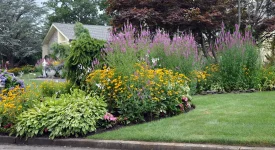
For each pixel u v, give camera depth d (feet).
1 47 116.26
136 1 45.11
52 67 71.82
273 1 48.65
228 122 20.33
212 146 16.78
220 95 32.37
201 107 25.91
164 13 44.19
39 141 20.21
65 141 19.63
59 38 102.42
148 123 21.68
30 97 23.11
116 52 25.41
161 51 32.30
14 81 30.27
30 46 120.06
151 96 22.66
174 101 23.91
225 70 34.86
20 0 123.24
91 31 96.68
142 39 30.78
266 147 16.17
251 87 34.68
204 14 43.86
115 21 44.60
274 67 38.17
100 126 21.24
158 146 17.65
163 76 24.53
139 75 22.93
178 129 19.56
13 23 118.83
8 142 20.92
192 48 33.73
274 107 24.36
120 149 18.42
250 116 21.56
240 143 16.69
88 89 24.25
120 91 22.39
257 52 35.58
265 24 47.73
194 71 32.76
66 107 21.20
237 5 48.21
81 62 29.04
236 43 34.76
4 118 21.67
